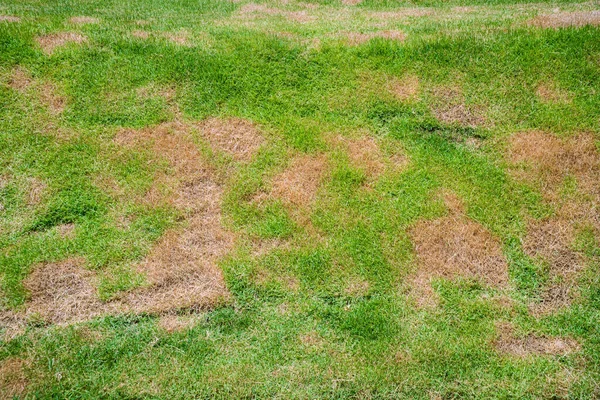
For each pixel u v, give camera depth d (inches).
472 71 295.7
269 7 418.3
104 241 220.2
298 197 238.8
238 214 233.0
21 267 208.5
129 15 372.2
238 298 205.5
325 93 286.0
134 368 182.5
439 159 257.3
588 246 224.4
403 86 290.0
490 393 178.2
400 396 176.6
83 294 203.5
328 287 208.8
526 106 279.6
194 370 182.4
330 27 357.1
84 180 240.7
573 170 252.1
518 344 194.9
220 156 254.5
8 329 191.9
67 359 183.0
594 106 277.0
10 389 173.2
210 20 371.6
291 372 181.9
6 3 389.4
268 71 294.0
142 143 256.8
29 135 255.0
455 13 398.3
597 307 206.1
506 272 217.3
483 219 233.0
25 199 232.1
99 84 279.0
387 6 427.2
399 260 217.3
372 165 253.4
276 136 265.0
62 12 366.6
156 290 207.2
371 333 194.5
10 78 276.8
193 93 281.0
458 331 196.4
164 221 228.4
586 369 186.5
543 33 311.7
